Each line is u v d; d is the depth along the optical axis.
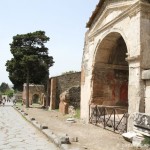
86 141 8.86
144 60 9.08
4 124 13.49
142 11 9.24
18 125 13.22
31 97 40.38
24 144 8.33
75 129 11.82
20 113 21.66
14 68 33.72
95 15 13.91
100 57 14.00
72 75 28.31
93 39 14.19
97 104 14.09
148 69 9.09
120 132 10.52
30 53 33.62
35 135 10.12
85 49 15.84
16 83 35.22
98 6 13.02
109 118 12.05
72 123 14.20
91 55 14.39
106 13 12.50
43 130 10.64
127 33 10.13
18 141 8.81
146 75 8.72
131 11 9.82
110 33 11.89
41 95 40.44
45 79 34.38
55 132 10.84
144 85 9.00
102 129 11.78
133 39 9.58
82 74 16.00
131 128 9.20
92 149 7.57
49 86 31.61
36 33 33.75
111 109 14.22
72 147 7.47
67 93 21.20
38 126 12.02
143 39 9.14
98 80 14.19
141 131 7.84
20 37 33.72
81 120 15.19
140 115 7.96
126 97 14.82
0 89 110.06
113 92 14.54
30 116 18.56
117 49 14.12
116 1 11.41
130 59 9.52
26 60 31.92
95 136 9.91
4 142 8.61
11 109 27.84
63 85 28.08
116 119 12.13
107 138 9.45
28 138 9.41
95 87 14.12
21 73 34.16
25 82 34.97
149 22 9.33
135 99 9.12
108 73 14.45
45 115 20.11
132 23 9.73
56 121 15.41
